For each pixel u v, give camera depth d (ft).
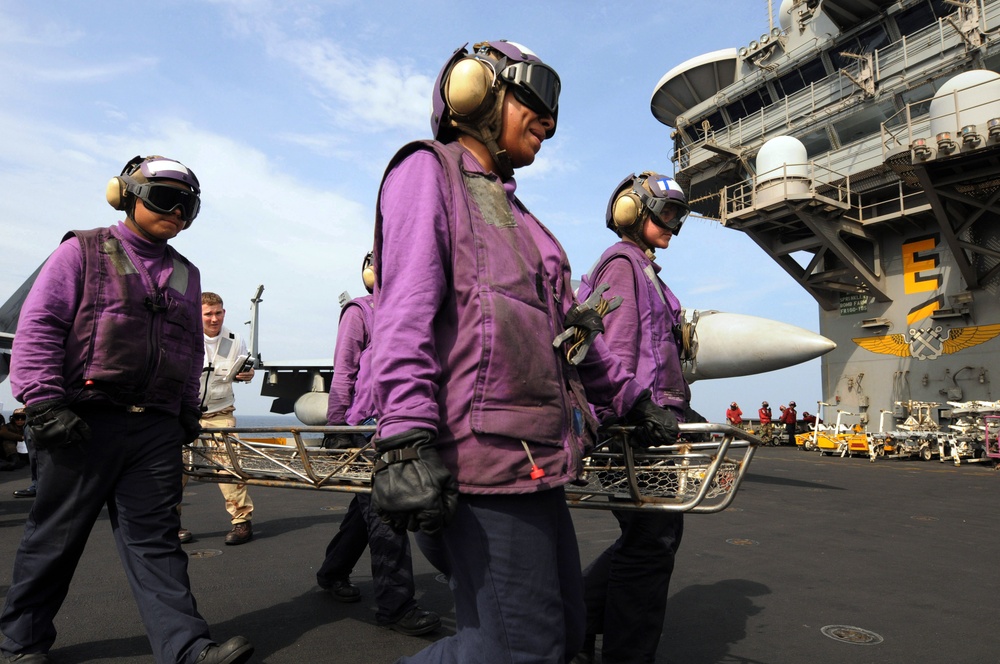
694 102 75.25
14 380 7.46
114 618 10.20
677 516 7.87
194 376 8.93
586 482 5.97
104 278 7.98
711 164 71.82
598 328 4.70
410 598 9.70
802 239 62.54
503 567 4.15
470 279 4.27
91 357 7.77
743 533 18.34
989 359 53.57
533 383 4.26
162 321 8.35
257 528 18.25
